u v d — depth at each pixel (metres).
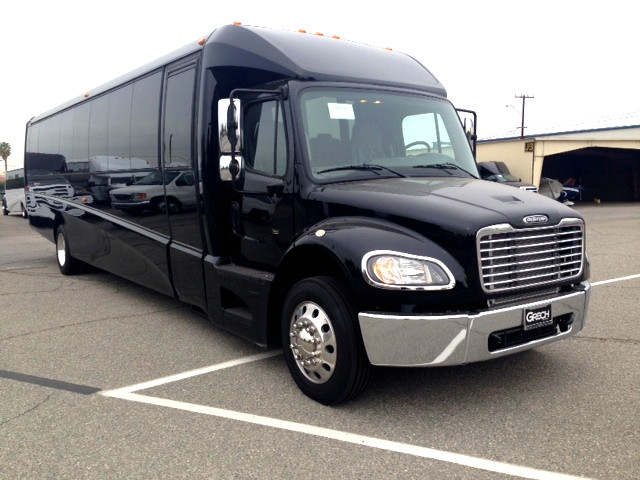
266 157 4.95
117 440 3.72
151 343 5.87
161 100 6.34
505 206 4.01
